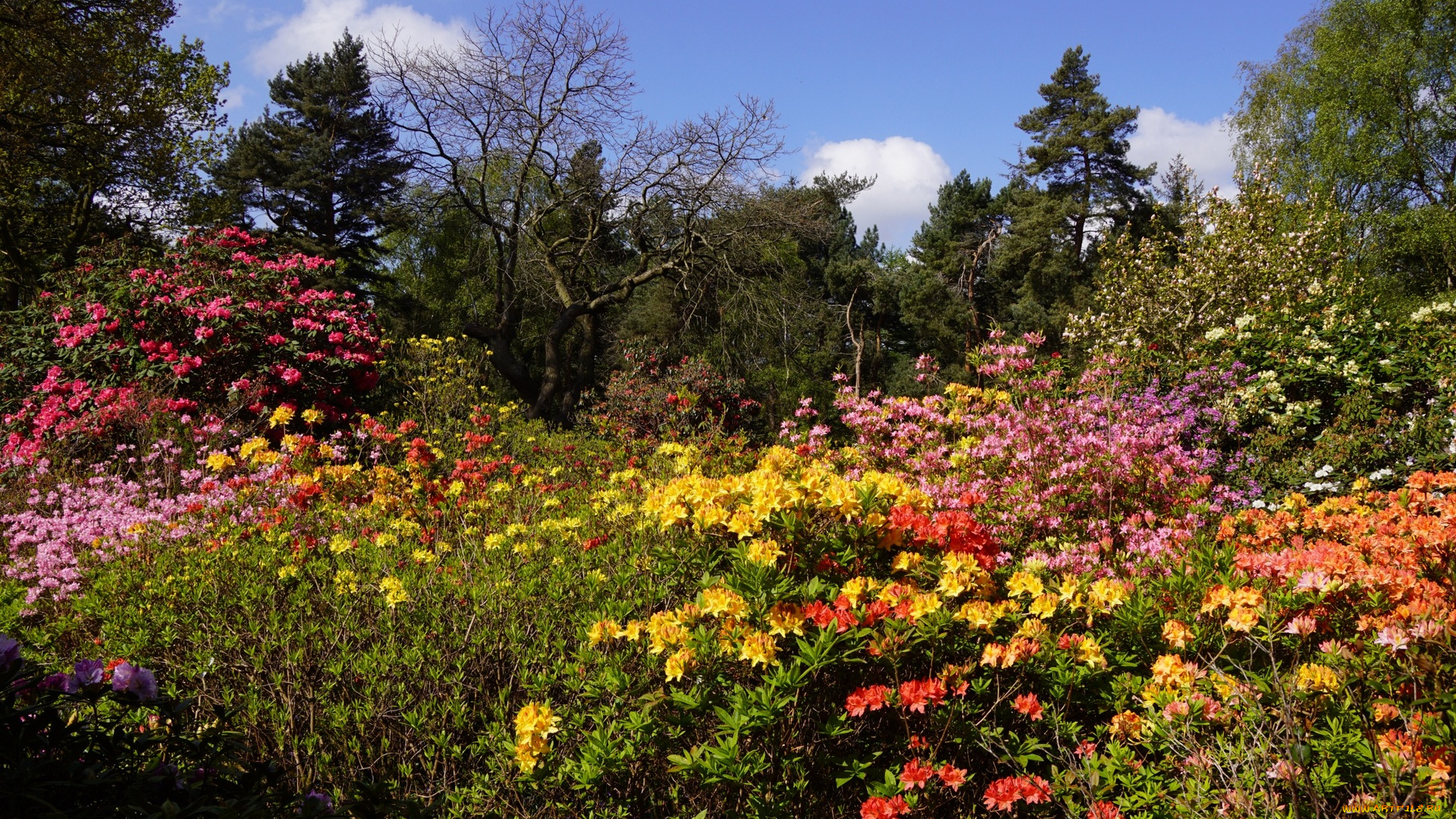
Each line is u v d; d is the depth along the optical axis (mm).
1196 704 2180
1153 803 2082
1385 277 21344
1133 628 2561
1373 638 2213
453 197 17547
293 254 9586
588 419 13656
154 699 1753
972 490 4555
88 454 6594
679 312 19031
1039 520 4398
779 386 21109
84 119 14945
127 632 3154
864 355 31281
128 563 3766
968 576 2531
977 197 33688
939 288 29516
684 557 2906
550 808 2557
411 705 2898
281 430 7586
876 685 2410
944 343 29219
